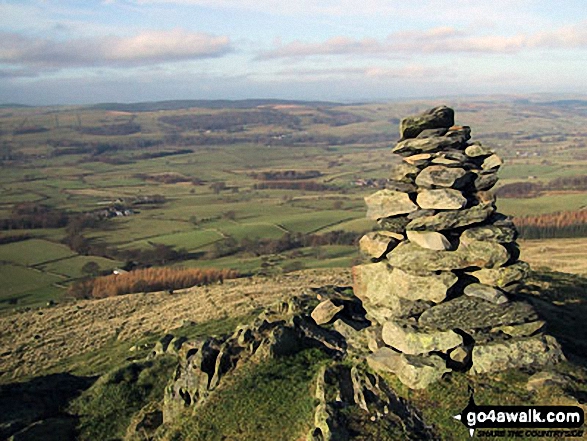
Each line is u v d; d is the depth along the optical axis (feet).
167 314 177.37
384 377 67.10
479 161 72.49
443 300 67.77
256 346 79.77
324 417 59.72
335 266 268.82
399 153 75.41
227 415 68.18
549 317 91.86
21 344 165.99
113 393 87.10
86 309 202.18
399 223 73.46
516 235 69.56
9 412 82.23
